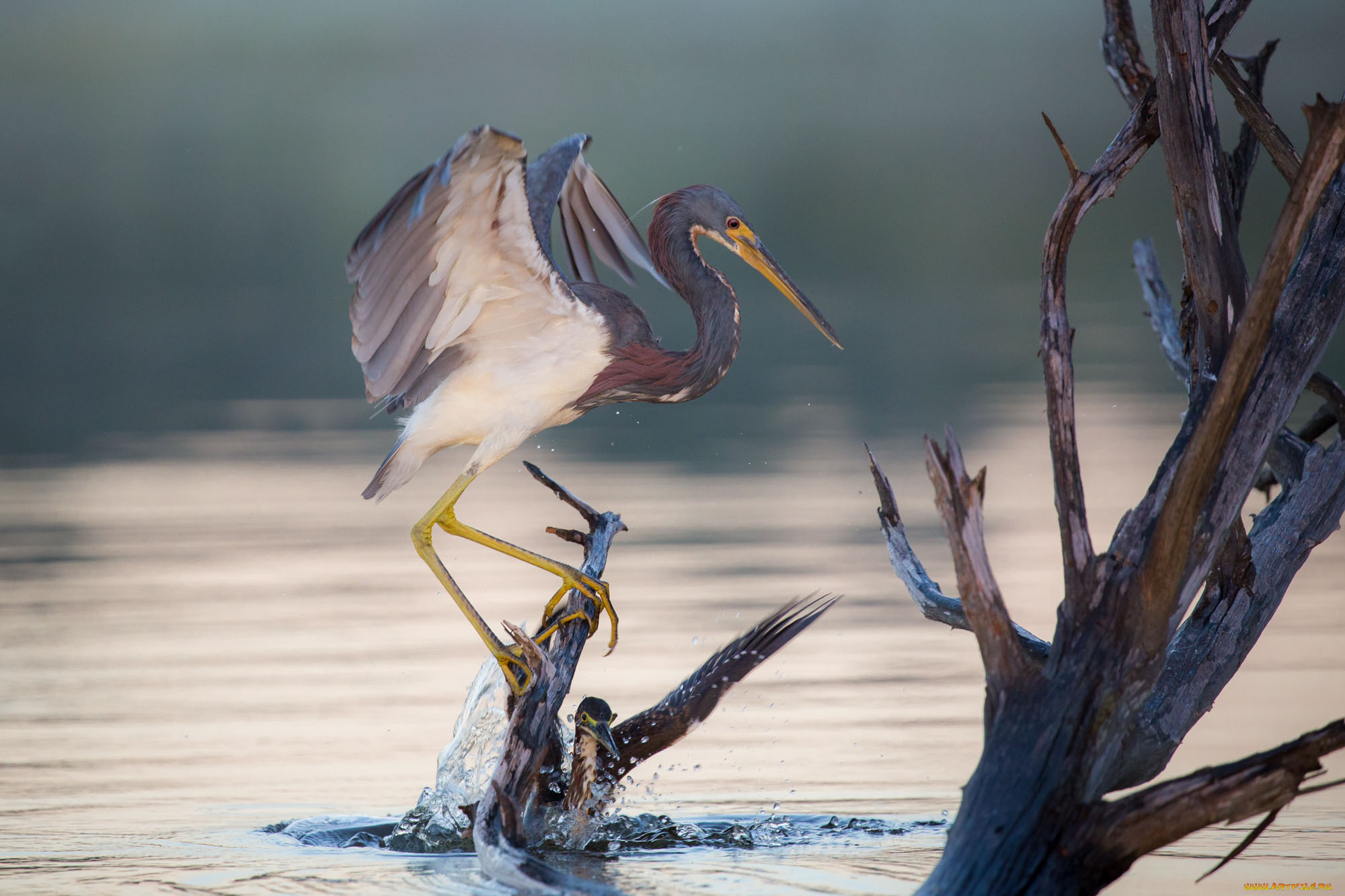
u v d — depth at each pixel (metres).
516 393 10.53
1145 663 7.07
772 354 38.62
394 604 15.50
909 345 40.12
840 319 47.16
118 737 11.15
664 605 14.84
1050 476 21.27
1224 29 8.72
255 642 13.91
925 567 16.55
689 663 12.88
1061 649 7.14
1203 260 7.94
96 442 26.52
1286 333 7.78
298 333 44.91
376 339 9.85
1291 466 9.00
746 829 9.16
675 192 11.54
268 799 9.78
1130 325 42.16
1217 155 8.01
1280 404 7.62
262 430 27.95
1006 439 24.36
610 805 9.41
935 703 11.81
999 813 6.79
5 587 16.17
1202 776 6.58
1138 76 9.95
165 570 17.06
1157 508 7.30
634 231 12.58
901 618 14.62
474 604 15.35
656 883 8.05
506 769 9.17
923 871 8.23
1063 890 6.61
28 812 9.43
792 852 8.63
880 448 24.22
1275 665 12.54
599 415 29.53
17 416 29.78
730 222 11.46
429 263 9.70
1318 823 9.06
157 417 29.67
